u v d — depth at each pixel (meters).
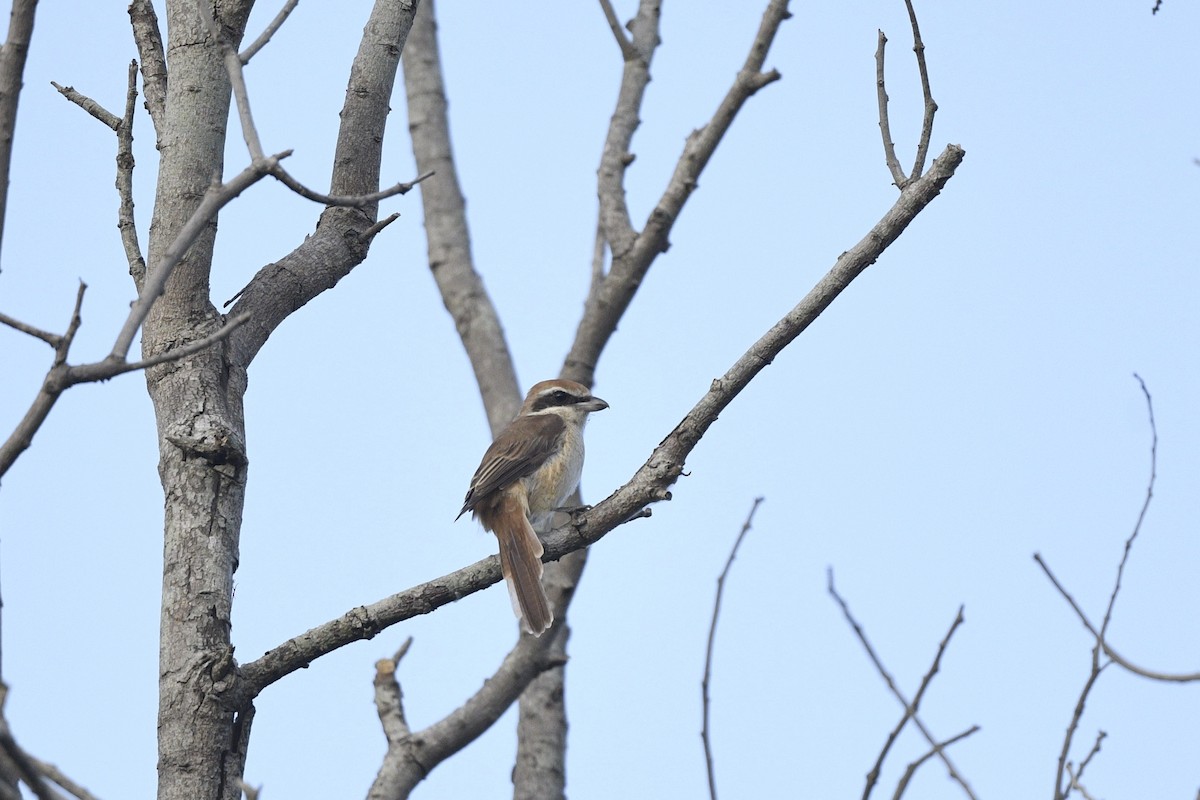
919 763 8.96
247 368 10.38
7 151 7.62
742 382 9.73
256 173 7.85
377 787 9.47
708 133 13.59
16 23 7.72
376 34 11.97
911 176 9.59
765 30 13.42
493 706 10.30
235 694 9.03
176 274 10.12
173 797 8.73
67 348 7.21
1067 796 9.07
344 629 9.45
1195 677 8.98
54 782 6.63
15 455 7.21
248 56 8.56
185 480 9.55
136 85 10.47
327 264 11.16
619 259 14.18
